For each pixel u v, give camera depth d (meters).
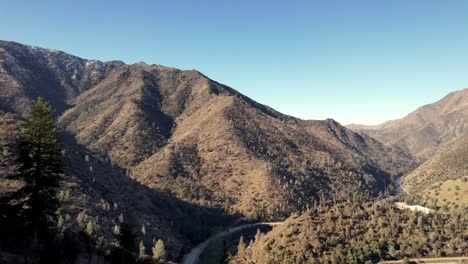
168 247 133.75
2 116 143.75
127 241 56.09
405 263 121.62
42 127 36.31
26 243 36.09
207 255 139.88
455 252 128.88
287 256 122.44
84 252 45.69
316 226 139.00
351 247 125.19
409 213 155.75
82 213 104.00
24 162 35.94
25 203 36.38
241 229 185.88
